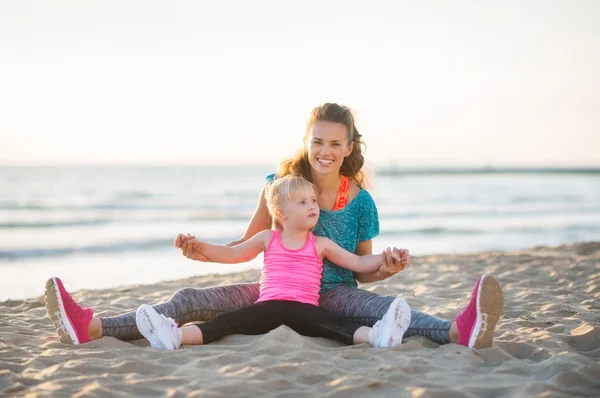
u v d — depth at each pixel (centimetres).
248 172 7800
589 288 626
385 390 297
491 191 4394
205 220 2258
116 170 8281
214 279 769
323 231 431
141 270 1067
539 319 470
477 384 306
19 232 1817
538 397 283
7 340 402
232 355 346
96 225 2048
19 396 288
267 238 415
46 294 378
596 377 309
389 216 2517
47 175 6328
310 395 291
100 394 288
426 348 375
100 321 388
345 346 383
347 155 434
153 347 373
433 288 644
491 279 358
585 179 7594
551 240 1670
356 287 440
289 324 392
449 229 1962
